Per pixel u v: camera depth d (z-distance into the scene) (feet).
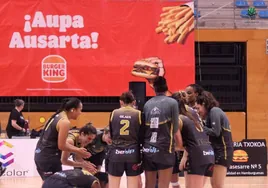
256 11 78.02
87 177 22.22
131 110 33.83
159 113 32.24
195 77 74.79
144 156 32.81
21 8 68.80
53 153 31.48
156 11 69.62
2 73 68.54
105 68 69.46
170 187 45.16
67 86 69.21
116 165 33.78
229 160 34.40
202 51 75.10
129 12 69.56
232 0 78.38
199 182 32.27
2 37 68.59
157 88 33.01
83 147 33.30
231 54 75.25
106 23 69.56
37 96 71.61
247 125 74.18
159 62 69.51
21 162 56.34
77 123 72.54
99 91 69.46
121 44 69.62
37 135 59.82
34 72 68.95
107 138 34.14
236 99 75.00
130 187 33.91
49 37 69.10
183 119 32.19
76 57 69.36
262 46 74.33
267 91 74.28
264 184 51.16
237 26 77.41
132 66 69.56
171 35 69.62
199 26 77.15
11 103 72.79
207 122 34.65
